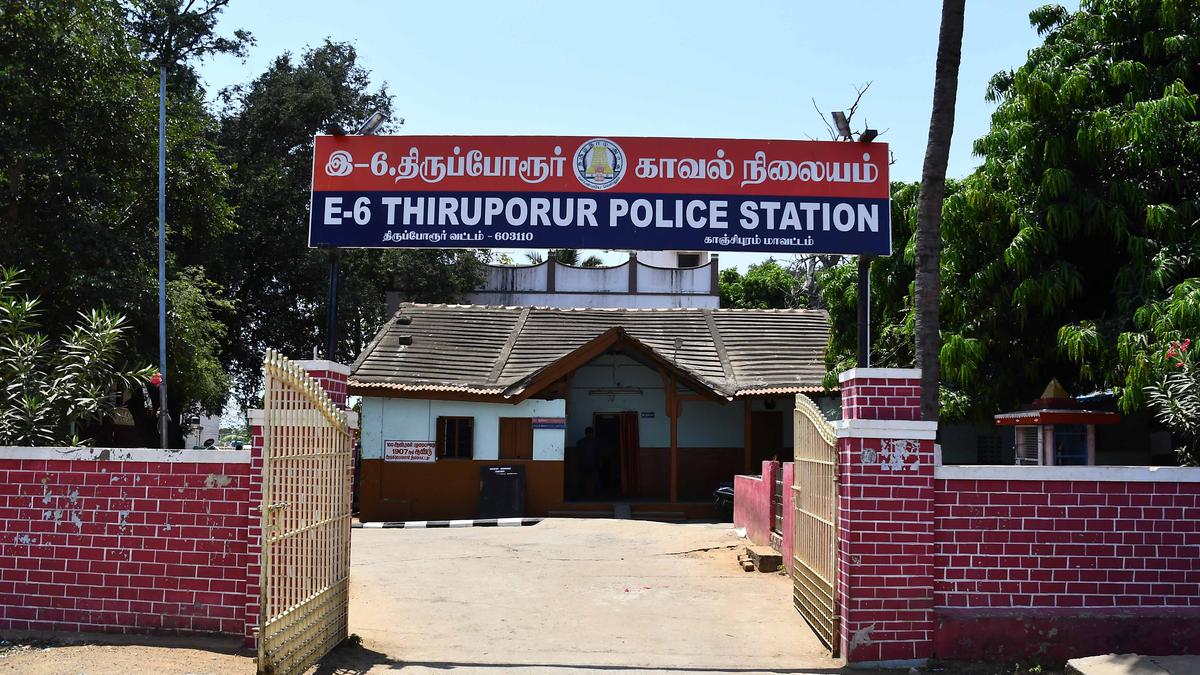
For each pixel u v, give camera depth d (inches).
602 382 935.0
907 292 619.2
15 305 388.8
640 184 378.6
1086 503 307.9
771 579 478.3
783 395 859.4
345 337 1376.7
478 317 993.5
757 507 585.9
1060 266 524.1
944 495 308.3
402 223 377.7
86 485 316.8
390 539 647.8
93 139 778.2
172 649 298.2
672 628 368.8
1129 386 451.5
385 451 836.0
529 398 847.1
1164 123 500.4
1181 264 481.1
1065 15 600.7
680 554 567.5
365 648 325.1
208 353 971.9
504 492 826.2
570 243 376.5
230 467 310.8
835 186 378.6
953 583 306.5
